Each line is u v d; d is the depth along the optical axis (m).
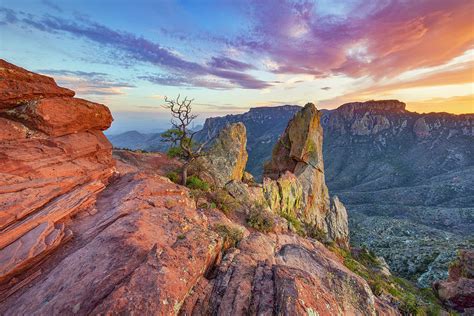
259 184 40.34
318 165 62.16
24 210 10.41
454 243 75.88
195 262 9.79
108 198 14.83
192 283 8.99
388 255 74.94
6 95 13.65
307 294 9.29
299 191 52.31
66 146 15.29
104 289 7.49
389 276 40.94
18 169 12.33
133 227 10.86
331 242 37.09
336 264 16.23
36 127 14.62
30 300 7.43
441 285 40.34
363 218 139.88
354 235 106.75
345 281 13.42
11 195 10.88
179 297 7.70
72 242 10.28
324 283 12.98
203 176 31.25
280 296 8.91
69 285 7.72
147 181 16.86
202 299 9.01
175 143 30.28
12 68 14.27
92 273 8.15
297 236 25.28
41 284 8.04
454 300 36.16
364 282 13.57
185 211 14.64
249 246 15.23
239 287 9.78
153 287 7.47
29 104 14.53
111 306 6.63
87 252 9.20
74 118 16.39
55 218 10.95
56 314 6.74
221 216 19.58
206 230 12.91
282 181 46.75
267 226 23.70
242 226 21.64
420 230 107.69
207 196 24.23
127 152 35.19
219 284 10.07
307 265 14.89
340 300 11.65
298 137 62.62
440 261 61.44
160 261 8.70
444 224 140.12
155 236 10.77
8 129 13.47
